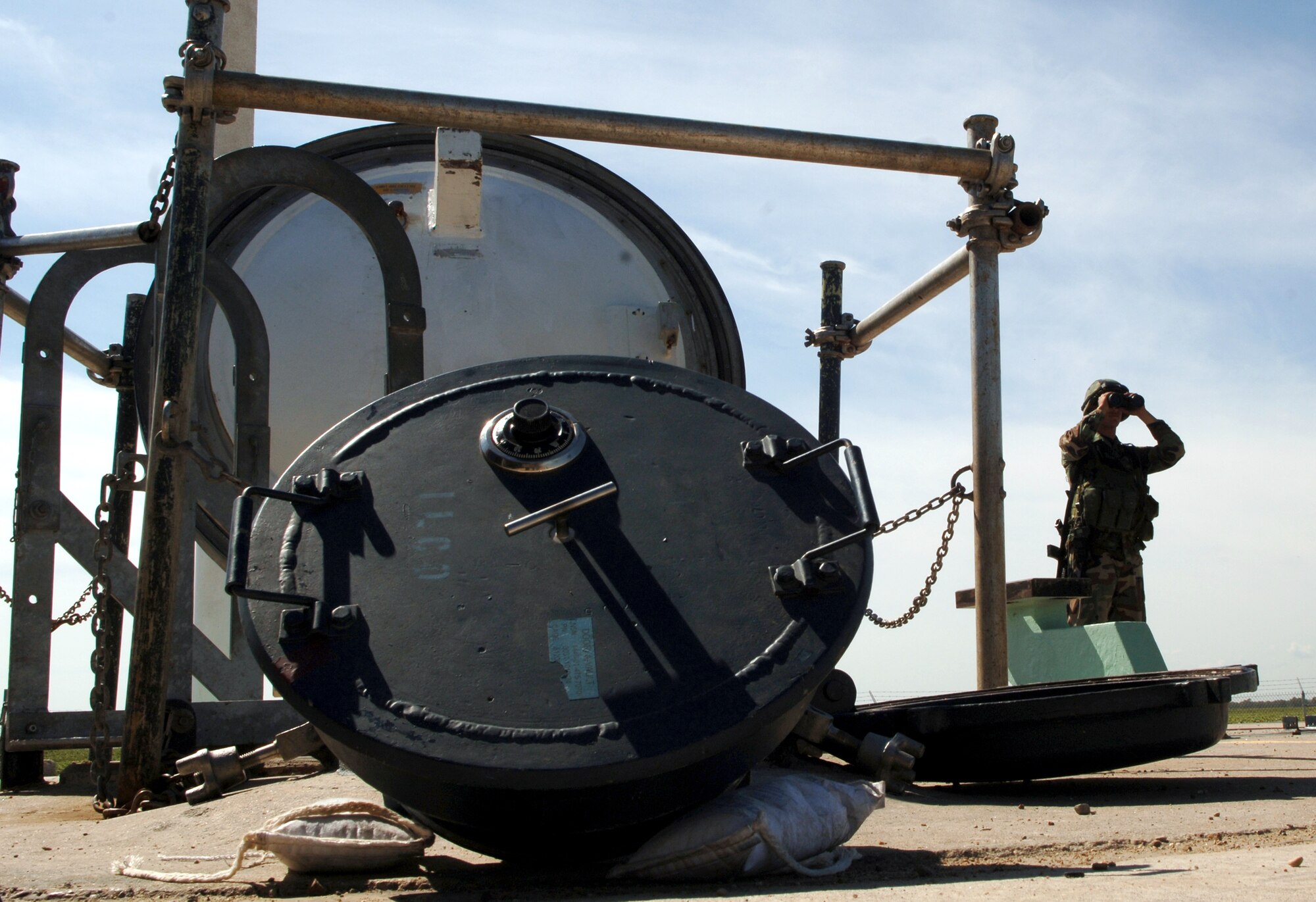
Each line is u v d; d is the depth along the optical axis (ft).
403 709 10.60
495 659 10.98
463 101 22.17
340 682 10.84
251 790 17.48
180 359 18.97
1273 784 18.25
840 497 12.57
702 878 10.71
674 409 13.47
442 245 31.73
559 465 12.59
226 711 22.72
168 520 18.70
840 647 11.25
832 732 15.85
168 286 19.19
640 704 10.64
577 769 10.17
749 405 13.57
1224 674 19.01
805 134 24.49
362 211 23.98
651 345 32.42
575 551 11.91
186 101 19.93
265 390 25.27
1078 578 30.35
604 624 11.27
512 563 11.81
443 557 11.87
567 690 10.75
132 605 26.84
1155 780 19.36
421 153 33.40
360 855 11.32
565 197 33.78
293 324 30.19
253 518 11.87
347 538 12.10
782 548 12.05
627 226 33.86
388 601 11.48
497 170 33.65
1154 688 17.20
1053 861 11.30
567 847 11.20
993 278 26.89
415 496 12.50
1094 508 30.25
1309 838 12.23
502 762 10.20
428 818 11.38
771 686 10.83
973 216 26.68
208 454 19.07
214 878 11.16
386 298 24.12
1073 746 17.20
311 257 30.96
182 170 19.77
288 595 11.34
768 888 10.17
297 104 20.93
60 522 26.43
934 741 17.52
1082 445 30.60
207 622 31.19
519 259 32.12
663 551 11.94
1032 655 30.78
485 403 13.53
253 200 31.32
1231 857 10.67
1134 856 11.41
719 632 11.24
